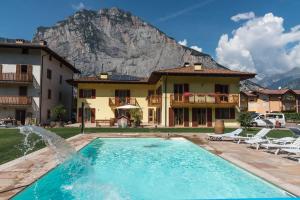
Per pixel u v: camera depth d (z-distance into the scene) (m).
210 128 32.03
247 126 30.39
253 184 8.98
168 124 36.25
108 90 42.28
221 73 36.00
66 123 39.97
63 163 11.00
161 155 15.55
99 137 21.61
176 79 36.75
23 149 14.32
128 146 18.92
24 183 8.07
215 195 8.30
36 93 38.53
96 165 12.79
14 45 37.47
